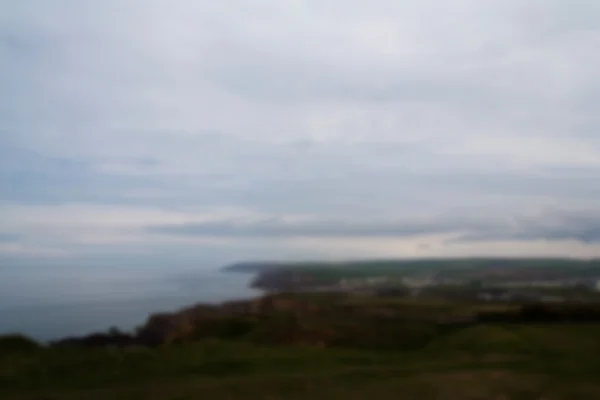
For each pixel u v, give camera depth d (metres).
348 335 22.27
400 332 22.53
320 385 13.25
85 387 13.67
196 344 18.73
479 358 16.70
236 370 15.35
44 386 13.77
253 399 12.27
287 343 21.62
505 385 13.16
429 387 12.99
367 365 15.97
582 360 15.96
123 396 12.66
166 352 17.52
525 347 18.03
